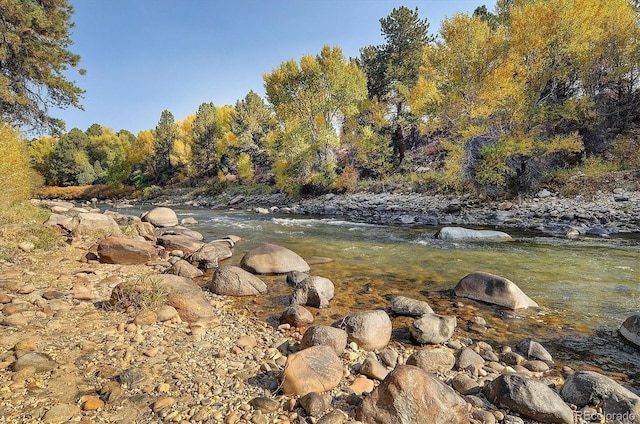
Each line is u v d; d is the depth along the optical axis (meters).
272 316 5.89
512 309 6.09
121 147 76.00
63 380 3.47
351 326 4.89
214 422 2.93
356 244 12.05
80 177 62.16
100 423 2.87
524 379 3.34
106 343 4.38
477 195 21.12
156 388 3.42
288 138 31.17
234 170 52.41
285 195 33.94
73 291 6.21
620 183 17.55
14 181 11.57
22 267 7.83
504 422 3.07
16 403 3.07
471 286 6.73
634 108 22.31
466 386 3.62
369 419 2.94
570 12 18.80
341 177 30.02
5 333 4.52
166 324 5.11
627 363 4.35
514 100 19.67
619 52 21.53
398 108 33.81
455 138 22.78
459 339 5.04
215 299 6.68
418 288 7.30
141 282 6.18
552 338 5.04
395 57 32.75
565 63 20.67
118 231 12.35
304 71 29.17
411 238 13.25
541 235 13.55
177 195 48.88
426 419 2.86
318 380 3.48
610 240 12.10
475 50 20.83
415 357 4.15
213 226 17.22
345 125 32.88
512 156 20.08
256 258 8.59
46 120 17.56
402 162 32.75
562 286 7.22
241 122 49.34
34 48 15.42
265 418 2.99
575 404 3.34
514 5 25.98
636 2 24.48
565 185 18.78
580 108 20.03
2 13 14.38
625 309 6.00
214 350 4.41
